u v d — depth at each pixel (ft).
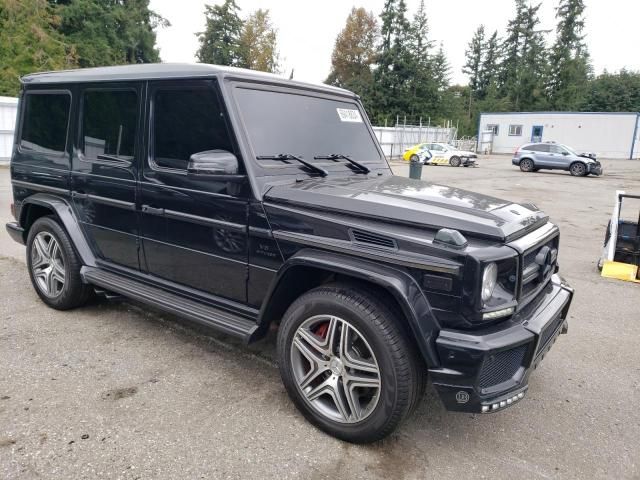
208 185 10.50
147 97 11.59
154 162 11.60
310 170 10.98
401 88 189.47
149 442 8.87
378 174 12.48
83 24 127.65
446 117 197.88
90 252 13.82
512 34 248.32
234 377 11.36
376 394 8.59
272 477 8.14
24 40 102.73
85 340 13.00
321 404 9.43
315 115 12.04
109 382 10.92
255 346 13.03
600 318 16.48
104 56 131.34
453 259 7.86
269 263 9.81
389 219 8.71
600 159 133.08
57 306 14.70
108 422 9.43
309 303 9.08
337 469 8.43
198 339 13.32
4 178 49.34
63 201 14.19
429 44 190.08
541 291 9.84
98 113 12.87
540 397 11.31
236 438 9.11
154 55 153.69
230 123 10.03
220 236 10.52
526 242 8.68
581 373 12.55
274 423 9.62
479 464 8.79
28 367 11.44
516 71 232.12
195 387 10.85
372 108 192.34
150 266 12.34
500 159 126.41
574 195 53.67
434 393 11.29
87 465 8.22
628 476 8.68
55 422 9.36
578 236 30.89
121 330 13.71
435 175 75.92
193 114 10.72
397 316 8.48
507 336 8.06
